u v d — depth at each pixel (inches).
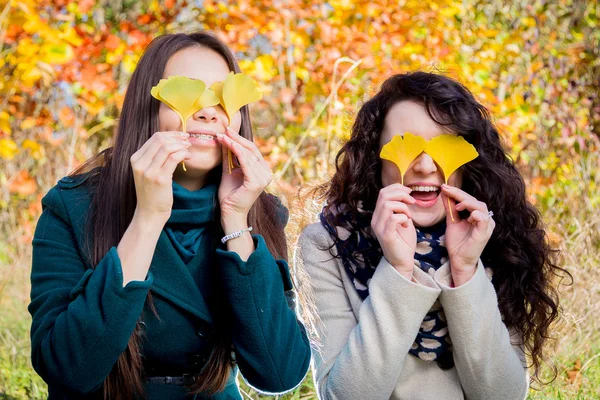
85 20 202.5
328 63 163.8
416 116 78.7
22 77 161.3
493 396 75.7
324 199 90.1
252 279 67.3
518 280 81.9
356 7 169.9
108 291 61.6
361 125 82.7
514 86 190.4
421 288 74.2
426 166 75.4
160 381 69.6
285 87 182.1
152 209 63.6
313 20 176.2
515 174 83.7
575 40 205.0
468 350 74.5
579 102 186.9
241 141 68.0
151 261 67.6
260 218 74.9
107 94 196.7
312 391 103.4
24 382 117.0
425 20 174.6
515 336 81.7
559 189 162.6
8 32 163.6
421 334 77.8
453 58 173.3
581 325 120.3
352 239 81.3
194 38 72.4
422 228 80.6
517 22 206.1
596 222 142.0
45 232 69.7
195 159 67.6
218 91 68.3
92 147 214.8
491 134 83.2
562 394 102.3
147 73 70.1
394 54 170.4
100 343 61.4
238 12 174.4
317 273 82.2
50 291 66.5
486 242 75.8
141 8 224.8
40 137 194.9
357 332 75.8
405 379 78.7
